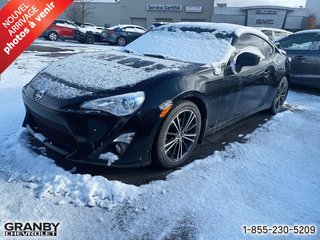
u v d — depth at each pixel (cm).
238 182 269
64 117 237
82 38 1850
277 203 244
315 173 298
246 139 370
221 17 3400
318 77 635
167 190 248
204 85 286
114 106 233
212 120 316
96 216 213
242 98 361
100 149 237
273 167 303
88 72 277
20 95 480
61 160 274
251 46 380
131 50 372
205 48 340
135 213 220
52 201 223
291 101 592
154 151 261
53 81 272
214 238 203
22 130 325
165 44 366
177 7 3659
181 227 210
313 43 648
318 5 3225
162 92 249
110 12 3828
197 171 281
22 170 255
